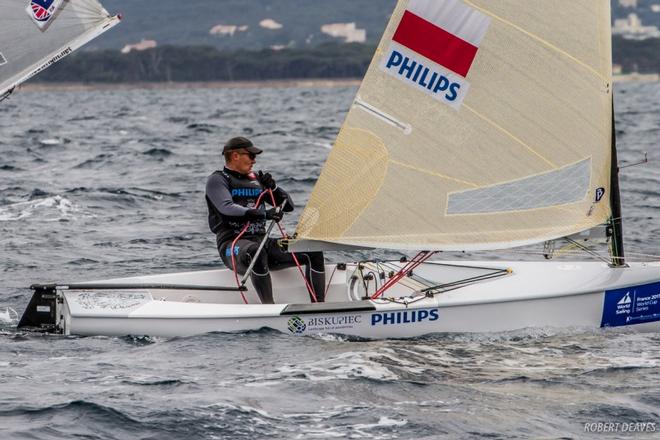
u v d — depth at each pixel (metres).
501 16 30.02
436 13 30.05
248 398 25.91
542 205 30.84
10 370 28.20
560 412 25.14
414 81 30.38
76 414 24.67
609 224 31.73
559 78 30.30
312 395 26.20
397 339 31.02
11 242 50.06
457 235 30.84
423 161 30.61
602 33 30.19
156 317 31.12
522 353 29.70
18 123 169.50
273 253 33.19
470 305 31.30
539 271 33.22
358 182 30.66
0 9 40.62
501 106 30.38
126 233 52.88
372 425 24.34
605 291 31.92
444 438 23.61
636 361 28.95
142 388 26.66
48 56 41.12
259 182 33.56
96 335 31.47
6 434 23.53
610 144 31.19
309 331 30.95
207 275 34.06
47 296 32.06
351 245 30.77
